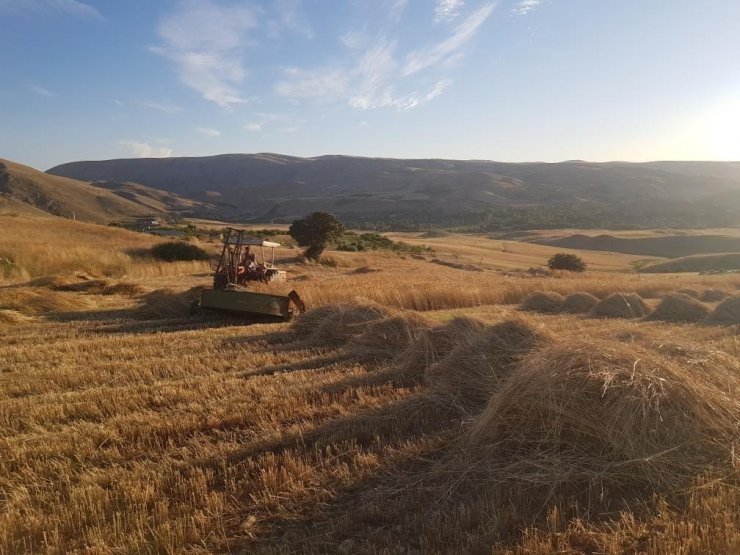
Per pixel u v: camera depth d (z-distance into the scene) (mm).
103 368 8359
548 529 3906
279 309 13203
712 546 3539
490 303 18625
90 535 3904
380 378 7777
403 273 30031
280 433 5707
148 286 20297
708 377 6078
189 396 6988
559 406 5191
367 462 5055
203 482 4645
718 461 4793
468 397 6812
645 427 4949
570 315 15164
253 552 3824
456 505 4352
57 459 5230
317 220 38062
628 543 3740
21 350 9594
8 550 3811
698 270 56438
